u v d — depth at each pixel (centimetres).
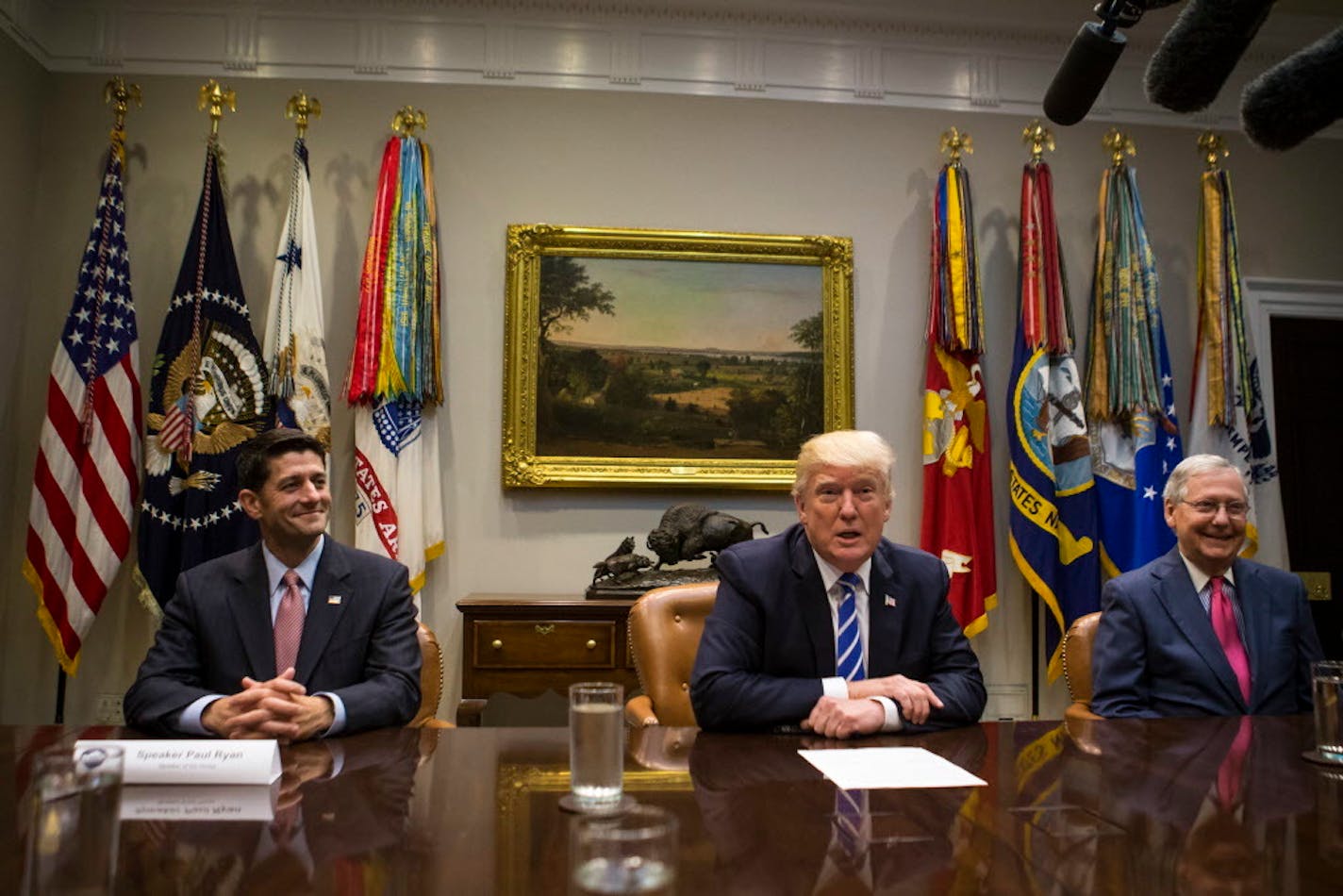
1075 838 115
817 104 461
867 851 110
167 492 388
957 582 417
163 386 393
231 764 141
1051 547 416
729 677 191
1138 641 252
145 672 209
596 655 375
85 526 380
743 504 440
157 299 424
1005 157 467
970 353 431
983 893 97
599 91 452
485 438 432
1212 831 119
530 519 430
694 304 444
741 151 456
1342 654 473
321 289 421
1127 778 147
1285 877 101
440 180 441
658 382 439
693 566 429
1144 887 99
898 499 445
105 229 399
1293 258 479
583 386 435
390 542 394
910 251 458
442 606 423
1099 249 441
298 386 400
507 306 433
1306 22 468
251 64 438
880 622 208
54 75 431
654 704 246
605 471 430
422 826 120
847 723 178
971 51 470
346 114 439
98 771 93
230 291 404
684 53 457
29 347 418
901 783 143
